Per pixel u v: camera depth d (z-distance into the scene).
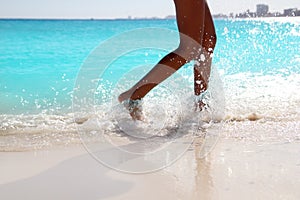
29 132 1.62
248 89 2.19
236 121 1.72
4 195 1.05
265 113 1.81
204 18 1.70
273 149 1.38
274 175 1.15
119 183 1.12
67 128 1.67
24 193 1.06
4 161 1.30
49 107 2.04
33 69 3.55
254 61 2.74
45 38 8.09
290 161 1.26
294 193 1.04
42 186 1.11
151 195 1.04
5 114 1.90
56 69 3.55
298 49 2.94
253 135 1.54
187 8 1.61
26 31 10.53
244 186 1.08
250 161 1.26
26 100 2.21
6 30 10.92
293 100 2.00
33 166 1.25
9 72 3.37
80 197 1.04
